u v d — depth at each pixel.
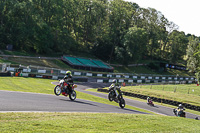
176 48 143.12
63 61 83.06
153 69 115.69
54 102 15.35
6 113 9.19
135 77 81.88
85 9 112.62
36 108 11.99
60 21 95.00
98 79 64.56
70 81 17.88
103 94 40.88
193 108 37.47
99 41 109.00
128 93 44.44
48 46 85.25
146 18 132.75
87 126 8.07
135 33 104.50
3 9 79.31
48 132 6.63
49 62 76.44
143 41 108.88
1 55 65.62
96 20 115.25
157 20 133.88
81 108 14.62
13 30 78.94
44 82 43.75
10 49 73.81
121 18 115.88
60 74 58.50
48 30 84.38
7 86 28.66
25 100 14.22
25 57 72.50
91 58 102.06
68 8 103.31
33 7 84.94
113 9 115.75
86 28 118.25
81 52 105.06
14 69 47.31
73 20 115.88
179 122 12.16
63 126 7.63
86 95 31.11
